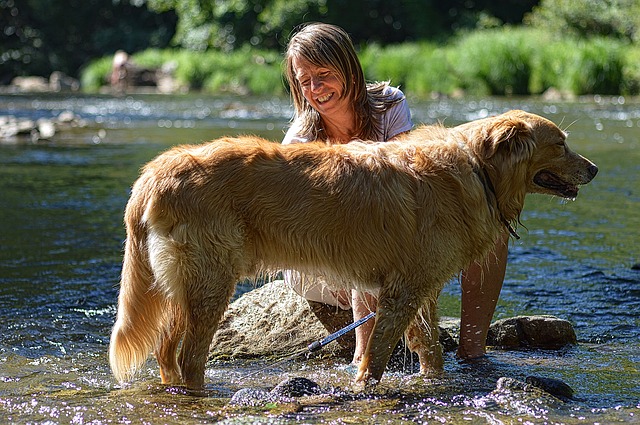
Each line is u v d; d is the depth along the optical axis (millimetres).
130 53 48562
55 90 40562
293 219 4691
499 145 4832
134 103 29047
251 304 5891
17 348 5477
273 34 43125
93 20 50656
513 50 30438
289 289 5953
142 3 48469
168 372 4973
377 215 4691
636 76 28641
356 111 5320
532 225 9148
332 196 4691
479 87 30641
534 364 5219
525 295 6613
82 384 4867
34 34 48219
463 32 39281
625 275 7129
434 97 29641
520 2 45562
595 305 6355
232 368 5285
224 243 4621
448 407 4426
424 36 42969
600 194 10820
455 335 5719
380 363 4762
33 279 7078
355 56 5230
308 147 4836
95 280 7094
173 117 22484
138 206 4711
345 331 5074
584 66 28688
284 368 5285
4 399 4555
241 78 37594
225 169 4664
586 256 7789
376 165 4762
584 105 24438
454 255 4801
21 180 11930
